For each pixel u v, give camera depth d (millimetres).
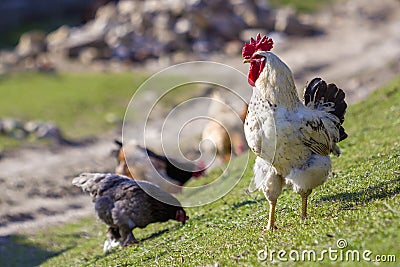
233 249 13367
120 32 63688
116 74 56719
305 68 55750
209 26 65750
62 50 62250
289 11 71688
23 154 37312
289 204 16469
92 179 18609
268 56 13523
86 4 77125
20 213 27625
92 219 26406
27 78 54844
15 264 21328
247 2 69312
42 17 74812
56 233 24516
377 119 26125
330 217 13414
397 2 81125
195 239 16172
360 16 75562
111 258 17344
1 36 69062
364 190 14953
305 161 13594
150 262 15117
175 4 66125
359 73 51688
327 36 68375
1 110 45594
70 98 49031
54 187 31531
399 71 50344
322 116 13984
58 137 40656
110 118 44906
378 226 11445
